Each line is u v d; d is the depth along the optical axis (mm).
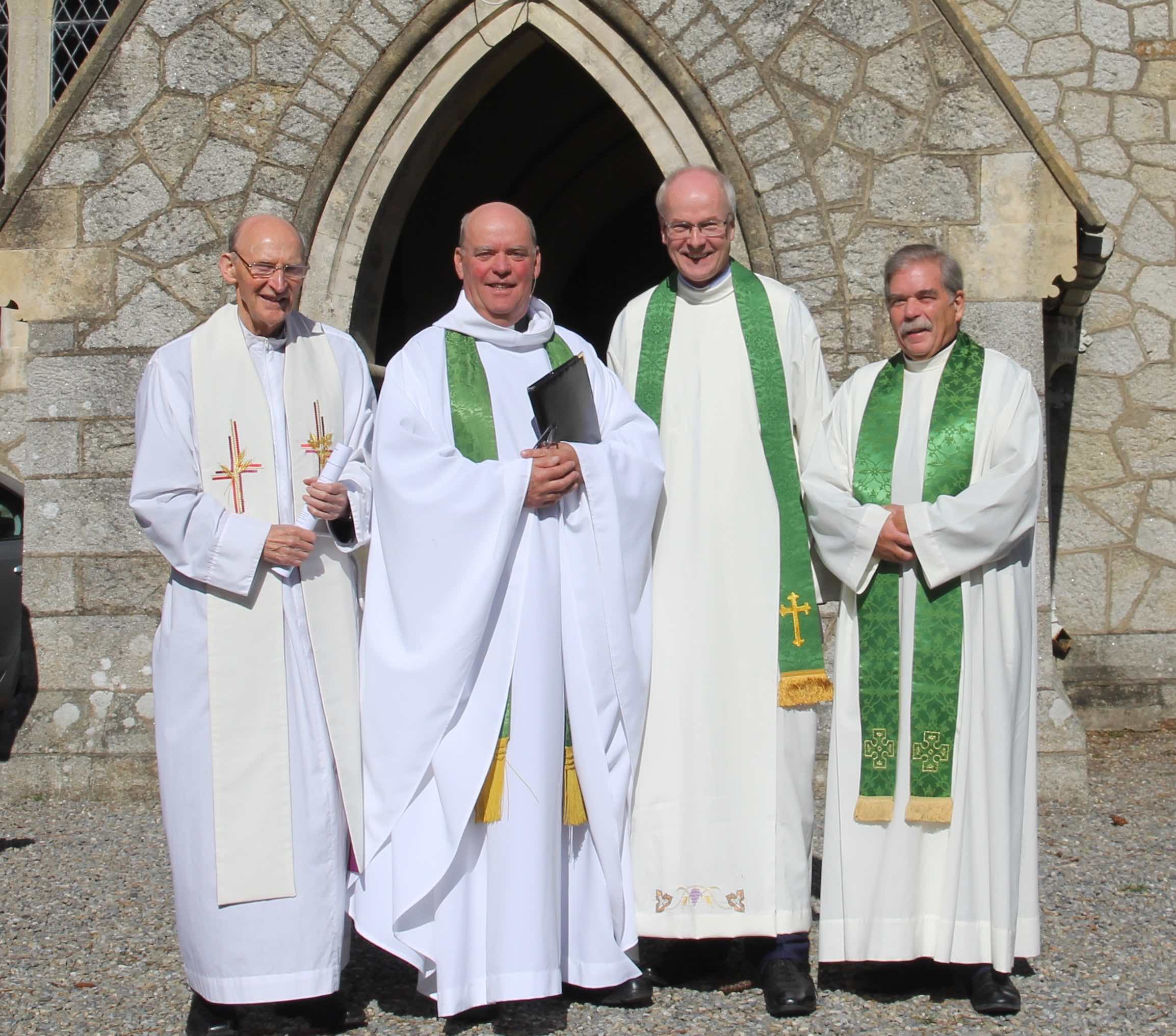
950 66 5949
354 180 6320
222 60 6355
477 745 3404
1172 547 7828
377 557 3553
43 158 6402
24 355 8719
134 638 6273
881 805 3557
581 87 9242
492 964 3363
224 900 3367
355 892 3580
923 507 3523
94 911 4527
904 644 3596
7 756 6363
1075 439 7898
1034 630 3670
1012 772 3510
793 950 3602
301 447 3605
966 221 5922
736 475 3748
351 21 6297
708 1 6098
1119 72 7898
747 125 6059
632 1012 3531
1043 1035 3324
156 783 6168
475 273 3650
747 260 6066
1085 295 7129
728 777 3656
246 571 3398
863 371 3895
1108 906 4406
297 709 3488
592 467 3488
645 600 3646
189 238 6336
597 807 3492
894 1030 3363
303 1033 3436
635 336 3953
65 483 6344
